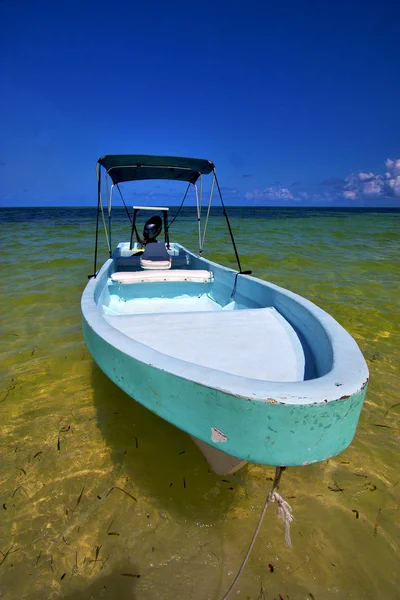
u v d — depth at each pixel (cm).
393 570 181
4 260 898
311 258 986
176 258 533
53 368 369
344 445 144
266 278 743
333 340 187
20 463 246
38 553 187
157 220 560
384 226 2280
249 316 271
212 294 456
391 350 410
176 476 237
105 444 265
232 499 221
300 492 227
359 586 173
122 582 174
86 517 207
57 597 167
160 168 500
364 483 234
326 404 131
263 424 136
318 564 183
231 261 934
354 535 199
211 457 206
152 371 163
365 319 504
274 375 195
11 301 572
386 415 300
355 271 821
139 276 411
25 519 205
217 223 2512
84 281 700
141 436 273
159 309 409
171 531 200
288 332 247
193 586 172
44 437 271
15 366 372
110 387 336
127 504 216
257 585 173
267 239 1462
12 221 2500
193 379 147
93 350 221
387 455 259
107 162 456
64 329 466
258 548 191
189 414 155
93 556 186
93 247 1141
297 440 136
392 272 812
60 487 227
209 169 485
